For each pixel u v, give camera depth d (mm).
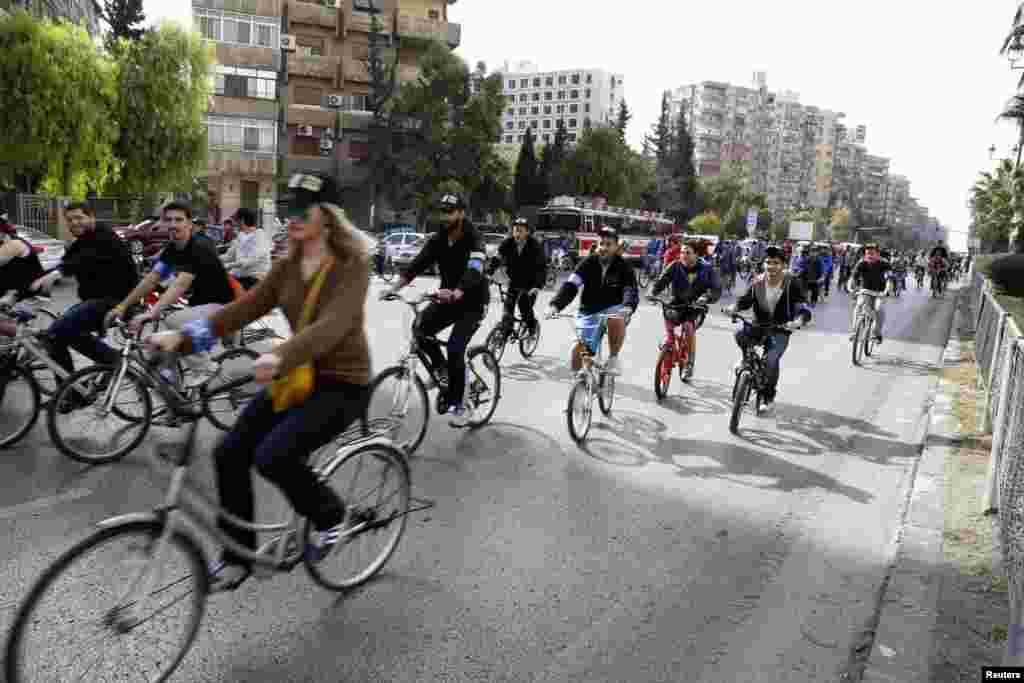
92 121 26281
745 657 3611
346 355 3426
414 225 52656
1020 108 41438
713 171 166750
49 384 6555
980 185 48656
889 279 13133
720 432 7676
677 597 4152
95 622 2871
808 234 88812
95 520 4641
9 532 4418
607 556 4609
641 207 81125
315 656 3383
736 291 28922
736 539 4992
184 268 6156
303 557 3680
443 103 51062
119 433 5742
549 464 6281
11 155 25562
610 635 3727
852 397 9859
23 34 25094
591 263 7465
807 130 186375
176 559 3092
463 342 6559
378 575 4168
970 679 3438
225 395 5949
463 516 5074
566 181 67000
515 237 10836
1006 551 4488
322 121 53375
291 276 3453
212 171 49562
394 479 4129
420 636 3598
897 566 4609
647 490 5816
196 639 3455
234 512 3383
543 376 9961
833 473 6523
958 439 7652
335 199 3389
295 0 51969
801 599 4215
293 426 3320
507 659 3459
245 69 50000
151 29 30562
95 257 6363
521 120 167250
